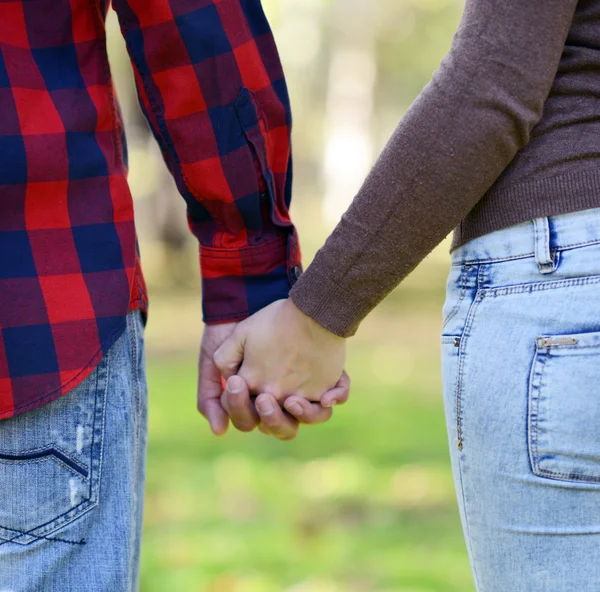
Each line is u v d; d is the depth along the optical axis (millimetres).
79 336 1347
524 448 1186
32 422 1332
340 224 1323
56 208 1361
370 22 19891
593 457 1149
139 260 1527
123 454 1402
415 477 4594
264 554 3486
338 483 4484
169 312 11781
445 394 1302
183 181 1657
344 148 21078
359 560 3422
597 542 1165
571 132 1200
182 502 4195
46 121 1349
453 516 3953
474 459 1243
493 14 1182
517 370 1190
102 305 1369
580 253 1168
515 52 1171
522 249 1212
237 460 4941
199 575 3277
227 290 1698
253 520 3928
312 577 3254
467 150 1196
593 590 1164
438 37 18609
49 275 1344
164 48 1584
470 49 1192
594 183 1179
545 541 1192
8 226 1327
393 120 22781
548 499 1182
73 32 1416
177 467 4801
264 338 1555
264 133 1629
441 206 1229
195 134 1612
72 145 1368
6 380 1309
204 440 5406
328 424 5863
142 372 1521
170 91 1605
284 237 1685
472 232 1272
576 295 1163
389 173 1248
